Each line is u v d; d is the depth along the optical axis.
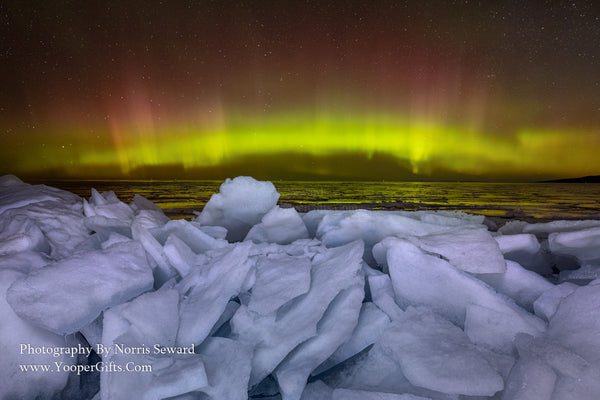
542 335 1.72
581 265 2.60
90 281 1.87
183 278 2.32
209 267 2.33
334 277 2.11
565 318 1.72
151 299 1.91
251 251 2.61
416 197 46.38
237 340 1.85
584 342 1.53
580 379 1.33
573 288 2.00
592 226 2.97
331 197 44.38
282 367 1.72
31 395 1.68
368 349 1.97
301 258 2.45
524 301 2.20
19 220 2.70
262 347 1.78
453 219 3.15
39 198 3.60
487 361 1.54
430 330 1.81
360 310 2.12
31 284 1.73
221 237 3.24
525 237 2.60
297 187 96.25
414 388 1.57
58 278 1.81
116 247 2.28
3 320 1.66
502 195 54.00
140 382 1.46
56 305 1.69
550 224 3.14
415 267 2.25
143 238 2.42
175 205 26.05
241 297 2.12
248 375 1.58
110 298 1.87
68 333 1.68
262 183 3.70
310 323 1.83
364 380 1.72
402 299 2.18
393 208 24.14
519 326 1.79
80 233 3.01
